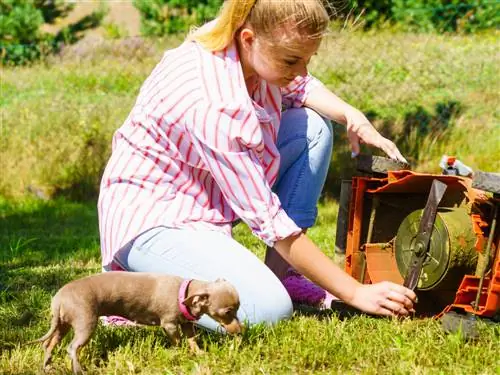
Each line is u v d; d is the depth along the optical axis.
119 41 16.05
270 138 3.73
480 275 3.42
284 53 3.35
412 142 9.91
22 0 18.98
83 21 21.44
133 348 3.37
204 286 3.32
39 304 4.45
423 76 11.01
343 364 3.23
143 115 3.72
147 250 3.66
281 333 3.51
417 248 3.56
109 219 3.73
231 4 3.49
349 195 4.32
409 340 3.38
